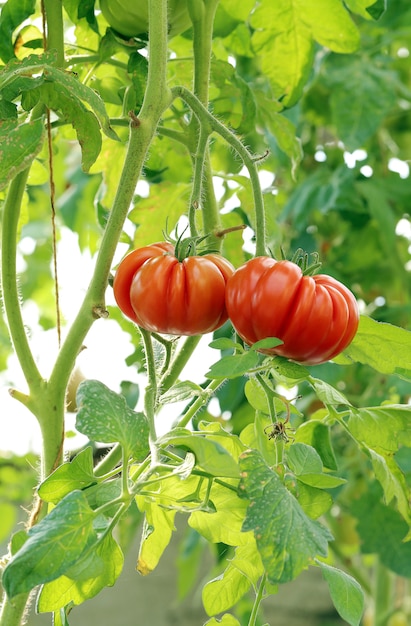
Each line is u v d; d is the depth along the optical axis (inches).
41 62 30.4
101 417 27.9
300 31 40.4
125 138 41.9
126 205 30.7
